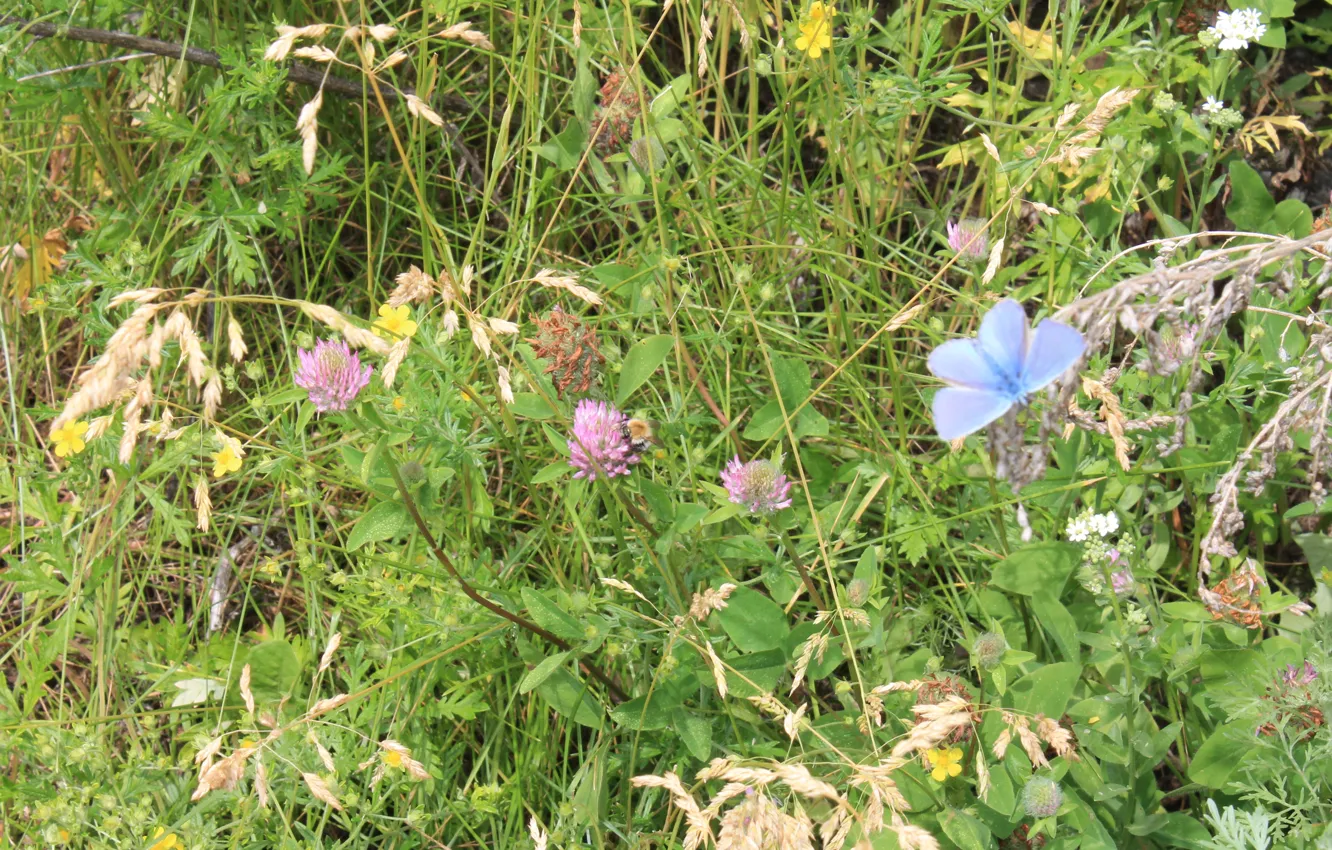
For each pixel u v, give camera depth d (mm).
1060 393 878
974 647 976
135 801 1024
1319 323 926
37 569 1074
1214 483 1049
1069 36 1106
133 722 1081
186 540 1080
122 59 1129
